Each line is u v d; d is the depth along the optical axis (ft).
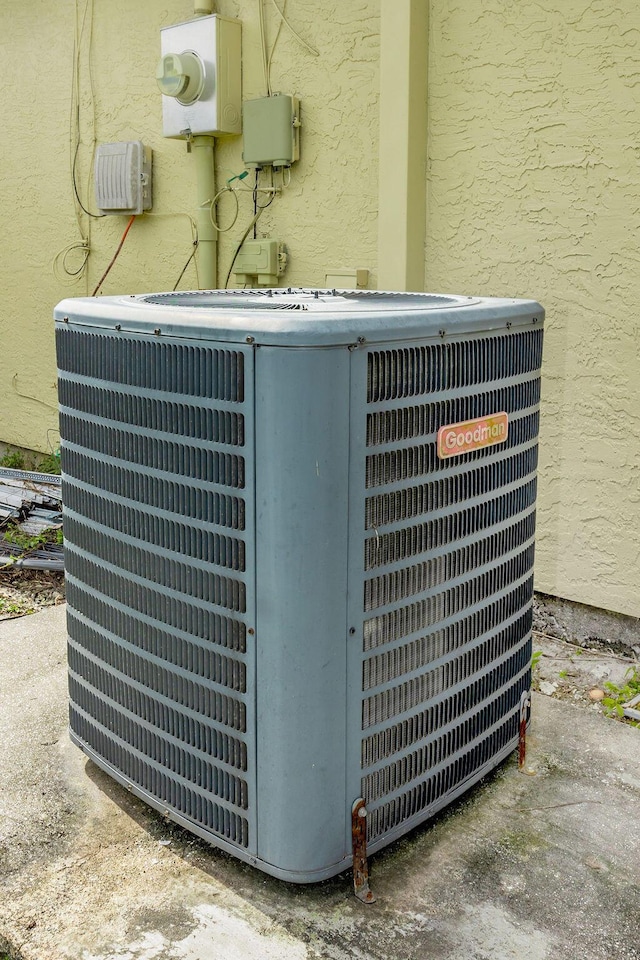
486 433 7.18
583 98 10.44
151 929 6.42
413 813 7.24
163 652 7.03
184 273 15.81
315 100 13.19
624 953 6.22
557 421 11.25
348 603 6.27
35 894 6.77
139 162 15.79
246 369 5.90
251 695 6.40
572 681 10.64
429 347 6.45
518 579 8.09
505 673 8.10
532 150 10.96
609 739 8.96
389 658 6.71
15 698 9.67
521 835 7.48
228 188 14.56
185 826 7.23
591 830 7.55
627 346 10.53
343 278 13.21
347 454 6.02
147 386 6.63
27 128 18.37
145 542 6.96
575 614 11.61
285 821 6.45
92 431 7.36
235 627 6.40
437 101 11.71
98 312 7.04
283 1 13.30
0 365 20.20
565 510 11.35
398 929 6.43
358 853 6.72
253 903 6.68
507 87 11.03
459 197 11.71
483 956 6.18
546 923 6.49
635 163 10.16
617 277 10.50
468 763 7.77
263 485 5.98
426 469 6.65
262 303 7.40
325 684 6.26
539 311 7.82
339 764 6.48
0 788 8.10
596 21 10.18
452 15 11.37
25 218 18.88
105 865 7.11
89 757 8.29
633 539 10.82
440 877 6.97
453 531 7.03
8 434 20.42
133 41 15.88
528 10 10.69
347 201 13.08
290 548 6.00
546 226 11.00
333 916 6.55
